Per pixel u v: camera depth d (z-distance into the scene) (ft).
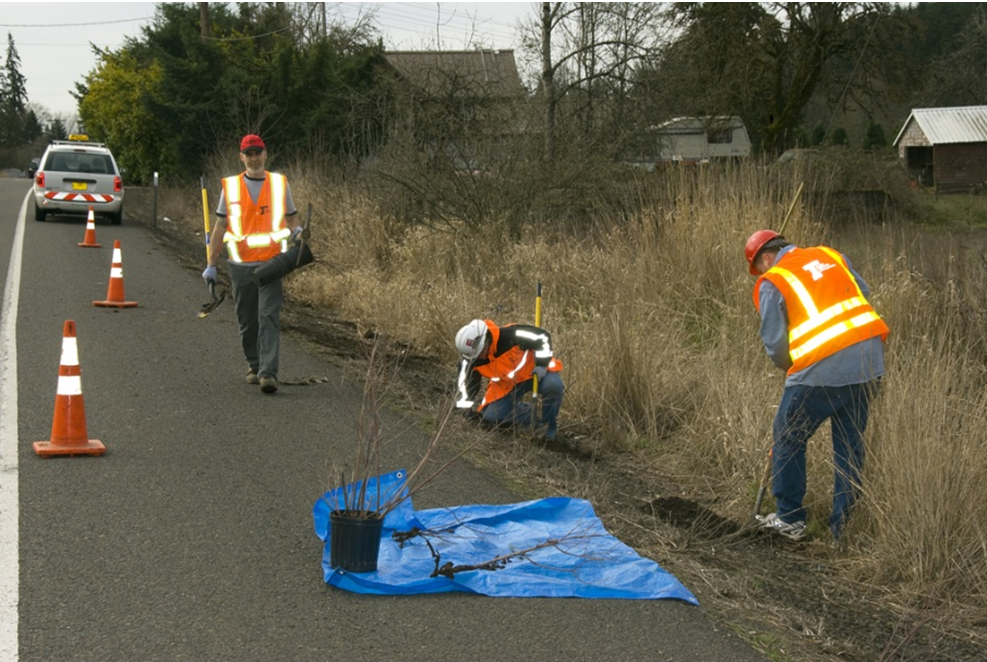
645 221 36.04
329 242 50.31
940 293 28.09
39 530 16.05
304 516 17.42
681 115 69.62
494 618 13.89
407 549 15.97
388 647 12.89
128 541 15.84
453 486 19.57
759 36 112.37
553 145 46.39
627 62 64.23
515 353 23.71
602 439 24.63
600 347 26.53
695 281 33.35
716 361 26.78
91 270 47.44
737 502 20.26
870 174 72.18
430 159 47.47
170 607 13.66
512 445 22.94
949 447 16.97
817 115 151.53
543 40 63.05
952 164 156.35
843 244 36.45
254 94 85.97
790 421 18.22
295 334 34.94
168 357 29.71
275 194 26.55
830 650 13.73
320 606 13.97
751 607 15.01
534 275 36.78
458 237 44.14
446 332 33.73
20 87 412.36
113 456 20.15
